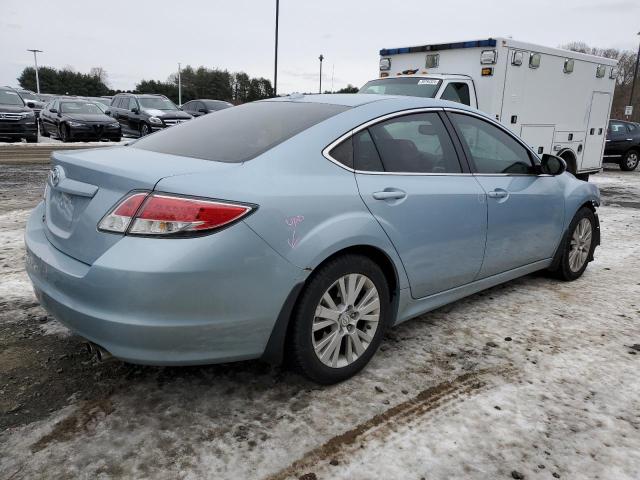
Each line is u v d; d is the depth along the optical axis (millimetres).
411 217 3021
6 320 3535
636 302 4211
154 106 19031
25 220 6266
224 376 2936
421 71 9000
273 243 2414
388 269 3041
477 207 3457
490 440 2436
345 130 2895
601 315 3924
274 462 2264
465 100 8156
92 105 17844
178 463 2246
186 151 2838
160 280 2197
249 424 2516
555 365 3139
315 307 2639
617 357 3256
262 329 2482
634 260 5484
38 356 3082
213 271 2264
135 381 2859
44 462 2230
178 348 2316
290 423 2529
